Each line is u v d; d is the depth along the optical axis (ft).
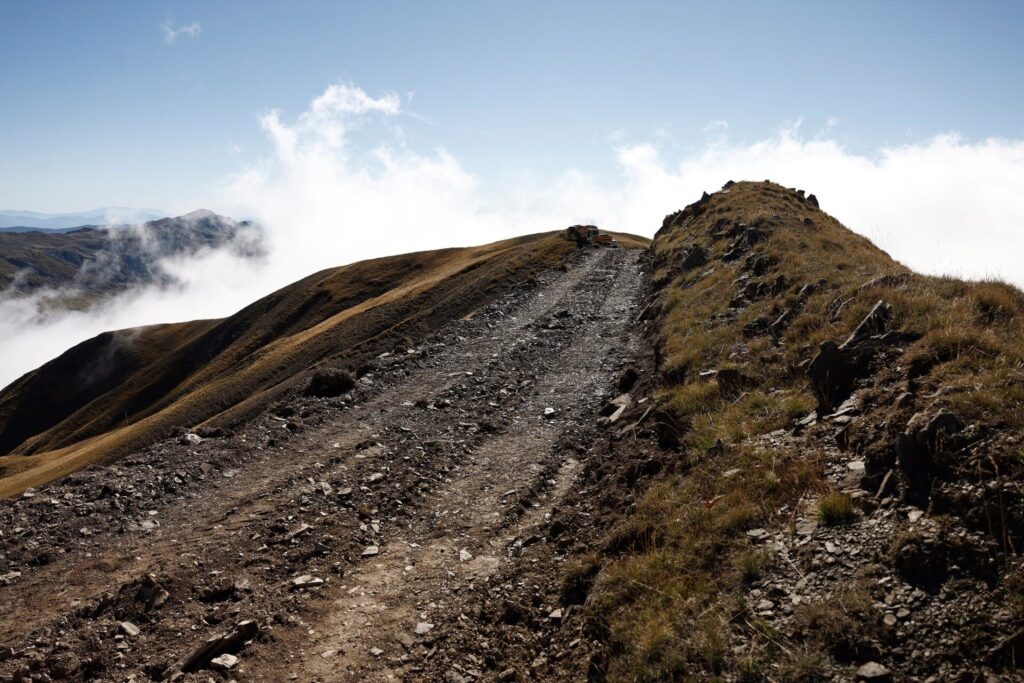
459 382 84.43
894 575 21.90
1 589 37.55
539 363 93.25
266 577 37.32
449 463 56.49
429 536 43.47
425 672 28.53
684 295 92.07
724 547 27.32
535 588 33.14
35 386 621.72
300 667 29.37
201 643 30.73
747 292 71.10
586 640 26.76
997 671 17.71
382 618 33.53
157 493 50.47
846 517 25.79
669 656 22.17
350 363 163.43
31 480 219.41
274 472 54.54
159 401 469.57
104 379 614.34
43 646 31.22
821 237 92.17
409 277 493.36
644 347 88.79
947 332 32.86
